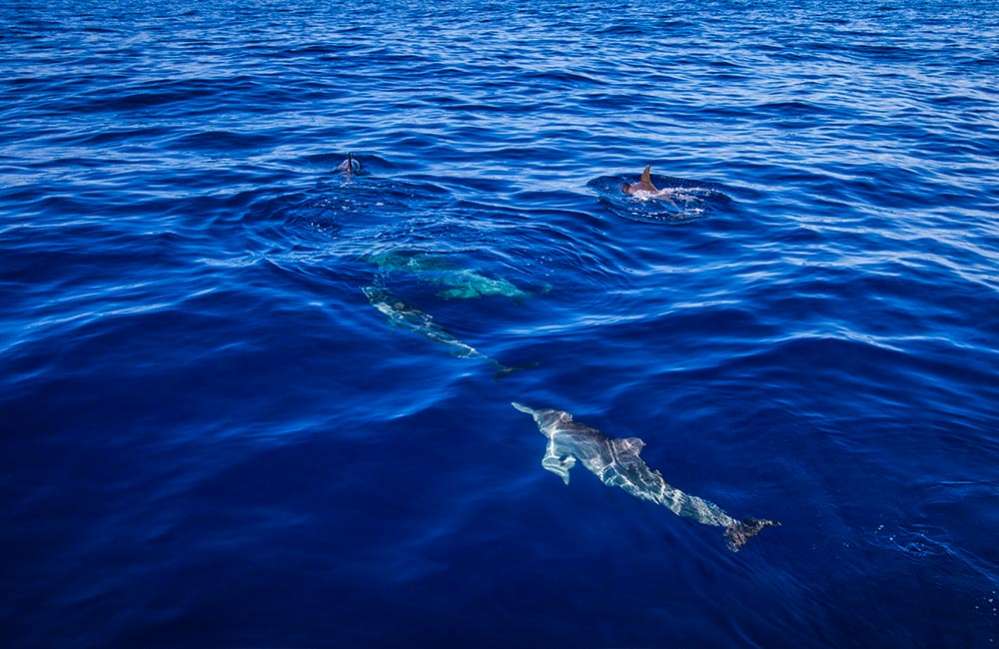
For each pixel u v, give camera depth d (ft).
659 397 30.68
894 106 80.48
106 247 41.42
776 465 27.07
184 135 63.05
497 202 50.24
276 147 60.80
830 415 29.86
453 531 23.36
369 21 131.64
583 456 27.07
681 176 56.95
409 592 21.08
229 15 136.05
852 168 60.03
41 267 38.78
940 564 23.08
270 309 35.78
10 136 61.05
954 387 32.01
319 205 48.24
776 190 54.95
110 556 21.80
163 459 25.86
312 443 26.99
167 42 105.60
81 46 100.63
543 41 114.52
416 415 28.81
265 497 24.39
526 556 22.54
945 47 117.91
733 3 172.45
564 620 20.45
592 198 51.60
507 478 25.80
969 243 46.88
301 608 20.42
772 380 32.01
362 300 37.11
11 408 27.86
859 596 21.86
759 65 100.83
